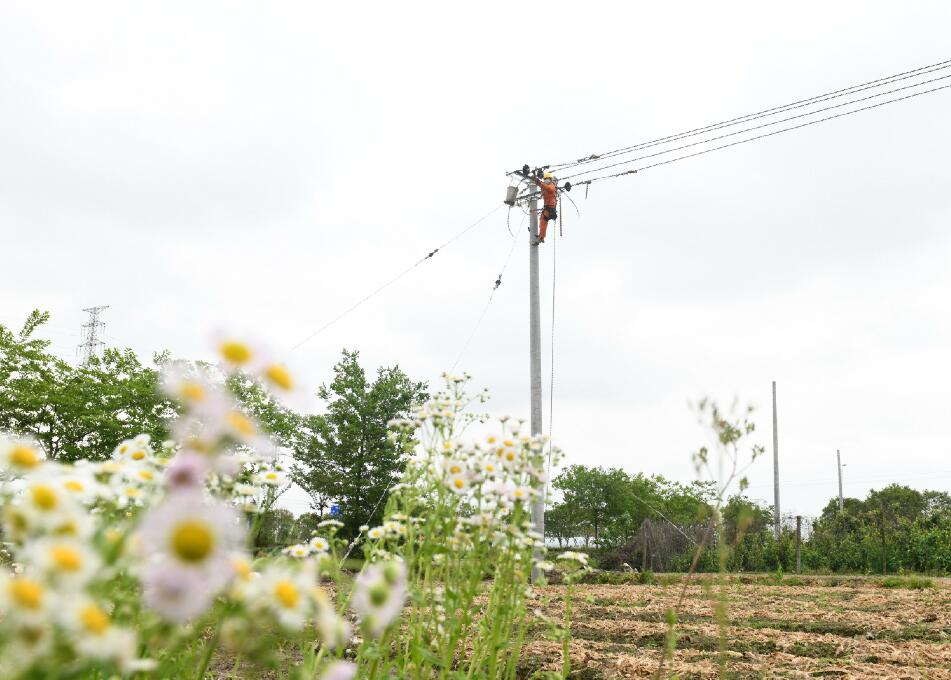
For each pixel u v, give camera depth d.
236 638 1.32
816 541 26.58
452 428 3.74
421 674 3.32
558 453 3.60
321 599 1.45
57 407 14.06
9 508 1.16
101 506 1.54
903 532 24.92
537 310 18.33
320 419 20.66
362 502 20.08
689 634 7.52
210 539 1.09
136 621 1.34
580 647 6.45
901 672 5.67
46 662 0.99
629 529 29.58
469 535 3.28
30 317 14.70
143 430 14.02
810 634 7.59
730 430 2.83
